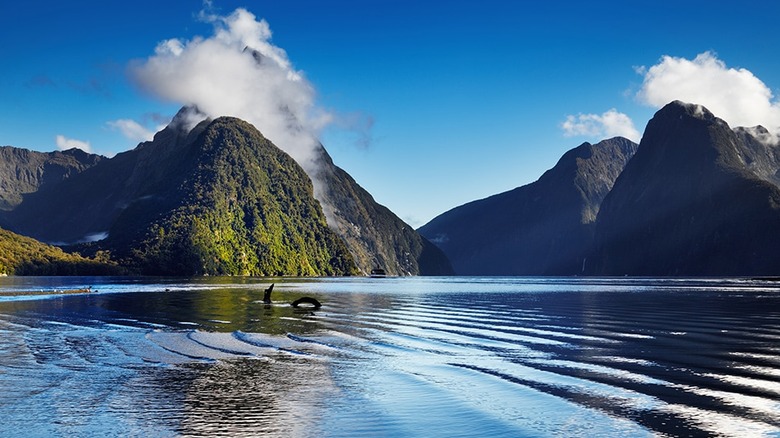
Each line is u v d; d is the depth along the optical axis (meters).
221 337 36.38
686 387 22.48
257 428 17.52
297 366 26.78
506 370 25.84
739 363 27.42
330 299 82.50
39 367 26.23
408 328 41.88
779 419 18.33
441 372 25.39
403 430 17.34
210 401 20.47
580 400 20.61
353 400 20.66
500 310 60.09
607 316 52.53
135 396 21.09
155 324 43.97
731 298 84.75
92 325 43.09
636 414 18.92
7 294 85.19
